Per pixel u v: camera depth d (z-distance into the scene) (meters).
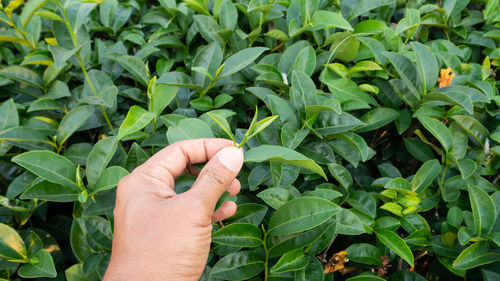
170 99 0.34
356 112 0.37
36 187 0.29
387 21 0.44
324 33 0.42
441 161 0.37
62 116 0.39
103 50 0.41
